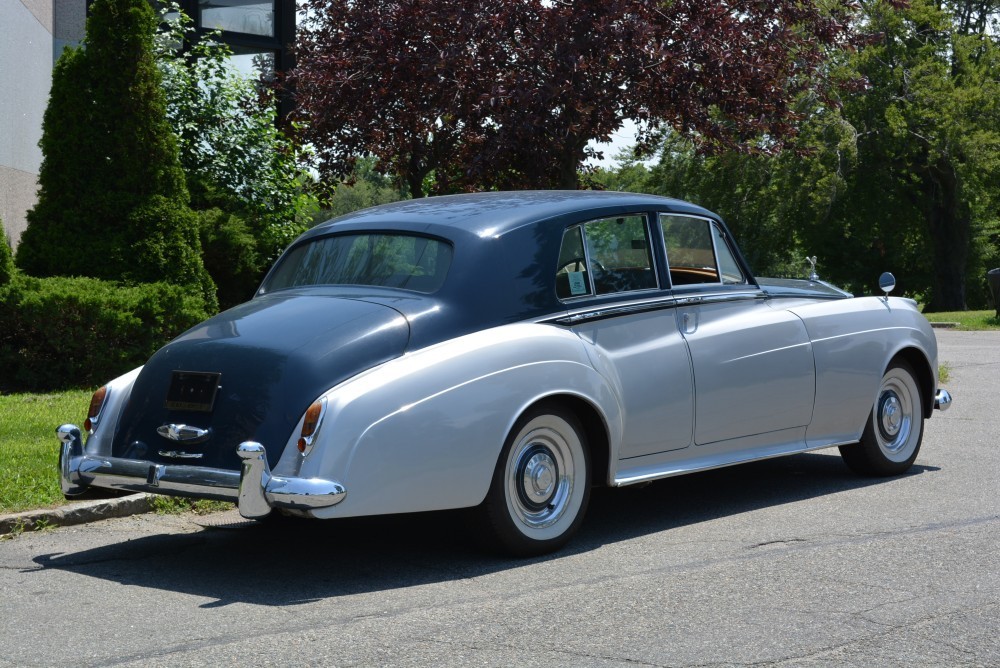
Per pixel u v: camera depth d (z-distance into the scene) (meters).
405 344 5.07
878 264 48.69
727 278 6.49
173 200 11.61
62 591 4.84
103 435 5.44
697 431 6.07
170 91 14.25
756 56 11.23
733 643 3.96
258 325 5.25
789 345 6.53
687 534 5.78
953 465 7.67
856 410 6.96
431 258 5.50
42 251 11.27
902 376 7.34
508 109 11.11
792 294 6.84
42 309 10.18
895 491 6.80
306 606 4.56
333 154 12.71
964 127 38.50
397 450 4.79
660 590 4.68
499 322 5.36
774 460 8.09
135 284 11.16
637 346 5.81
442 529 6.02
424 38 11.51
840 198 42.56
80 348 10.45
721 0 11.48
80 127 11.26
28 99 14.50
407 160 12.98
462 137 12.27
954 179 40.75
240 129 14.72
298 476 4.65
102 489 5.57
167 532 6.01
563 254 5.70
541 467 5.37
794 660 3.78
